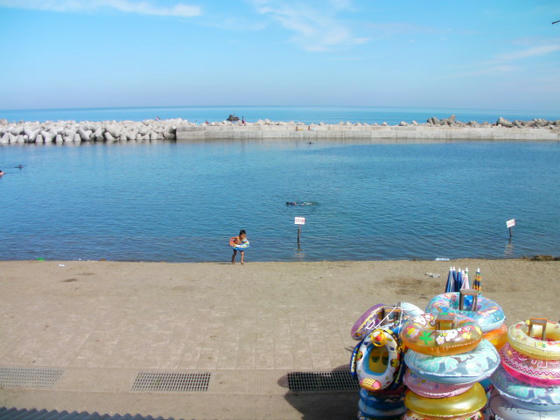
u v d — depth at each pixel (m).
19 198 33.62
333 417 7.19
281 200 32.47
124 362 8.75
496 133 72.88
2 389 7.86
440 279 14.08
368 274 14.72
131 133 72.38
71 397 7.64
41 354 9.04
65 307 11.48
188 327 10.26
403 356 6.08
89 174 43.53
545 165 48.34
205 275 14.68
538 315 11.04
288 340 9.64
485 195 34.31
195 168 46.50
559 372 5.18
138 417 6.47
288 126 78.06
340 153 57.62
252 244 22.66
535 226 26.11
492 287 13.29
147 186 37.75
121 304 11.70
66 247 22.33
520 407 5.35
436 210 29.67
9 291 12.79
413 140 72.12
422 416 5.45
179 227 25.86
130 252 21.47
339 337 9.77
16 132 71.31
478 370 5.15
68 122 80.69
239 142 69.44
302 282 13.77
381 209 29.88
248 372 8.44
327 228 25.48
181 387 7.96
